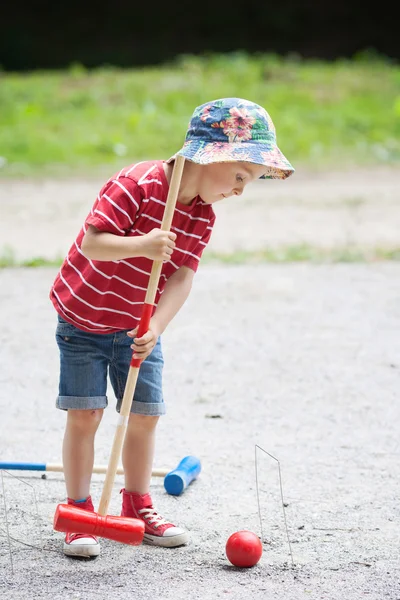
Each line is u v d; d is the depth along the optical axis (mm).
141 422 10953
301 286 23844
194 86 56625
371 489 12562
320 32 85375
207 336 19609
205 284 23984
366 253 27891
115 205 10086
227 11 86000
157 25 85188
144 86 56625
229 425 14945
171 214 9898
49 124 49438
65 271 10781
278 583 9875
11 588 9648
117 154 45000
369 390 16562
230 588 9727
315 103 54969
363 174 42750
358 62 66875
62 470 11961
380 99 56344
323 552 10664
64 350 10789
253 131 10109
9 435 14438
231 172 10172
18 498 12164
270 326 20359
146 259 10414
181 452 13828
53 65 76062
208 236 10898
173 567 10258
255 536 10344
